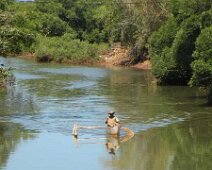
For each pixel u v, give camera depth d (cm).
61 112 2922
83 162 1847
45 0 10331
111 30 7481
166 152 2002
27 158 1898
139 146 2112
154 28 5984
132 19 6338
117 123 2330
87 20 10119
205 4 3659
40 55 7512
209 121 2652
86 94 3747
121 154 1970
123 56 6988
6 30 2566
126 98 3512
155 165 1803
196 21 3762
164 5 5897
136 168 1770
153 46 4484
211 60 3097
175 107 3102
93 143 2166
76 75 5316
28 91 3931
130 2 6309
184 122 2625
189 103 3262
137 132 2394
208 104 3212
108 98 3522
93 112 2925
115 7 6644
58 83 4512
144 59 6531
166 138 2256
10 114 2867
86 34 9894
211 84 3172
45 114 2859
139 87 4191
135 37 6278
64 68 6322
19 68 6238
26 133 2356
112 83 4509
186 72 4178
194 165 1811
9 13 2681
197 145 2123
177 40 4012
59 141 2194
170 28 4353
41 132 2381
